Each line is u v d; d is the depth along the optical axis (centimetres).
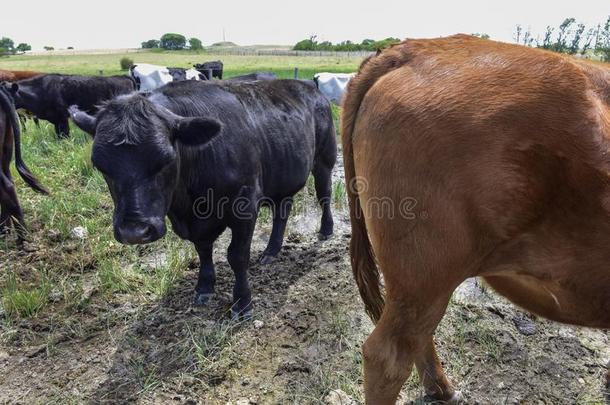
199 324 343
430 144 180
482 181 176
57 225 495
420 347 207
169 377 294
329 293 382
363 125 203
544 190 176
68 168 682
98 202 552
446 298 197
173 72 1809
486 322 337
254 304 370
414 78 192
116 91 1270
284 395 281
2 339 330
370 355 206
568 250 182
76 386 288
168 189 285
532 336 324
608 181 167
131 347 321
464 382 287
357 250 234
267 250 446
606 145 169
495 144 174
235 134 337
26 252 452
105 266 404
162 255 446
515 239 187
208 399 279
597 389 279
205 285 377
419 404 270
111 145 263
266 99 394
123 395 281
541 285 205
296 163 404
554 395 276
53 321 348
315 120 454
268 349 321
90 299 375
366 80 209
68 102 1194
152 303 371
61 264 425
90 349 320
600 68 188
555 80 177
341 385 284
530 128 173
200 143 288
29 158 741
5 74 1437
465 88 182
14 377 297
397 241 194
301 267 428
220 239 484
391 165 189
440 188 181
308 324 344
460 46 200
